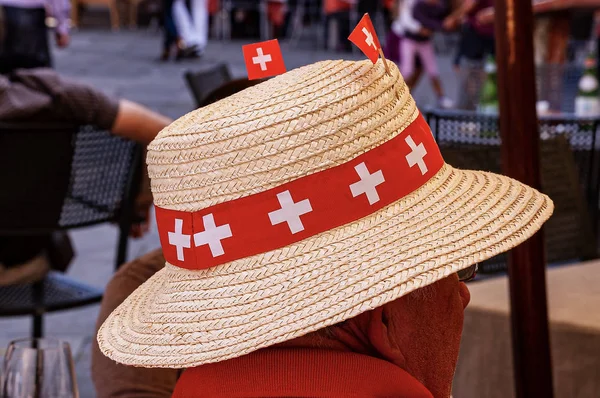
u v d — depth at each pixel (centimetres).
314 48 1758
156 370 197
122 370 196
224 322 117
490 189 128
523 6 182
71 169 308
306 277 116
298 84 122
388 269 114
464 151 289
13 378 159
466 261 114
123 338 129
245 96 126
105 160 317
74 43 1731
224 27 1916
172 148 125
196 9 1556
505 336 220
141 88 1215
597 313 217
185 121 128
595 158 375
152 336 123
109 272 545
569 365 213
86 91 302
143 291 145
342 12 1678
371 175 119
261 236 118
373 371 112
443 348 122
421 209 121
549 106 536
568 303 226
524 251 188
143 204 337
